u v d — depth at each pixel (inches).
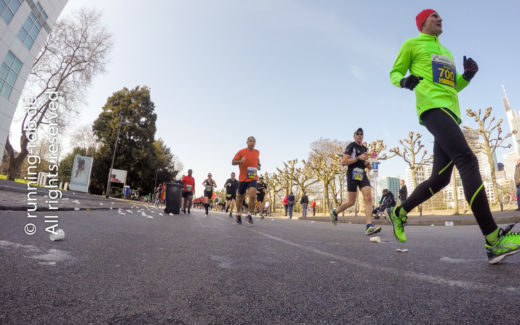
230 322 38.9
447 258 93.4
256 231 193.0
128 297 47.1
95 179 1573.6
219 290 53.7
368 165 209.6
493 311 43.8
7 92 839.7
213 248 105.5
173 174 2313.0
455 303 47.7
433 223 460.1
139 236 125.3
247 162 291.7
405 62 106.7
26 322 35.4
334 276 67.1
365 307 45.9
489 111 849.5
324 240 150.6
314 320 40.3
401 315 42.4
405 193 611.2
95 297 46.1
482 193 81.5
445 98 95.0
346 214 1138.7
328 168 1344.7
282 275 67.5
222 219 362.6
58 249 82.2
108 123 1620.3
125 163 1589.6
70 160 1742.1
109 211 289.6
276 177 2028.8
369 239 161.2
